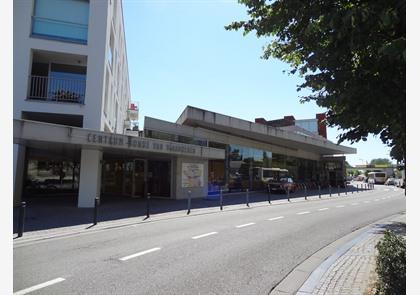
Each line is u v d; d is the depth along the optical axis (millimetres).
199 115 24562
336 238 10133
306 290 5461
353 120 4461
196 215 15070
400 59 3398
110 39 20797
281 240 9609
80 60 18875
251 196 26906
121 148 16859
